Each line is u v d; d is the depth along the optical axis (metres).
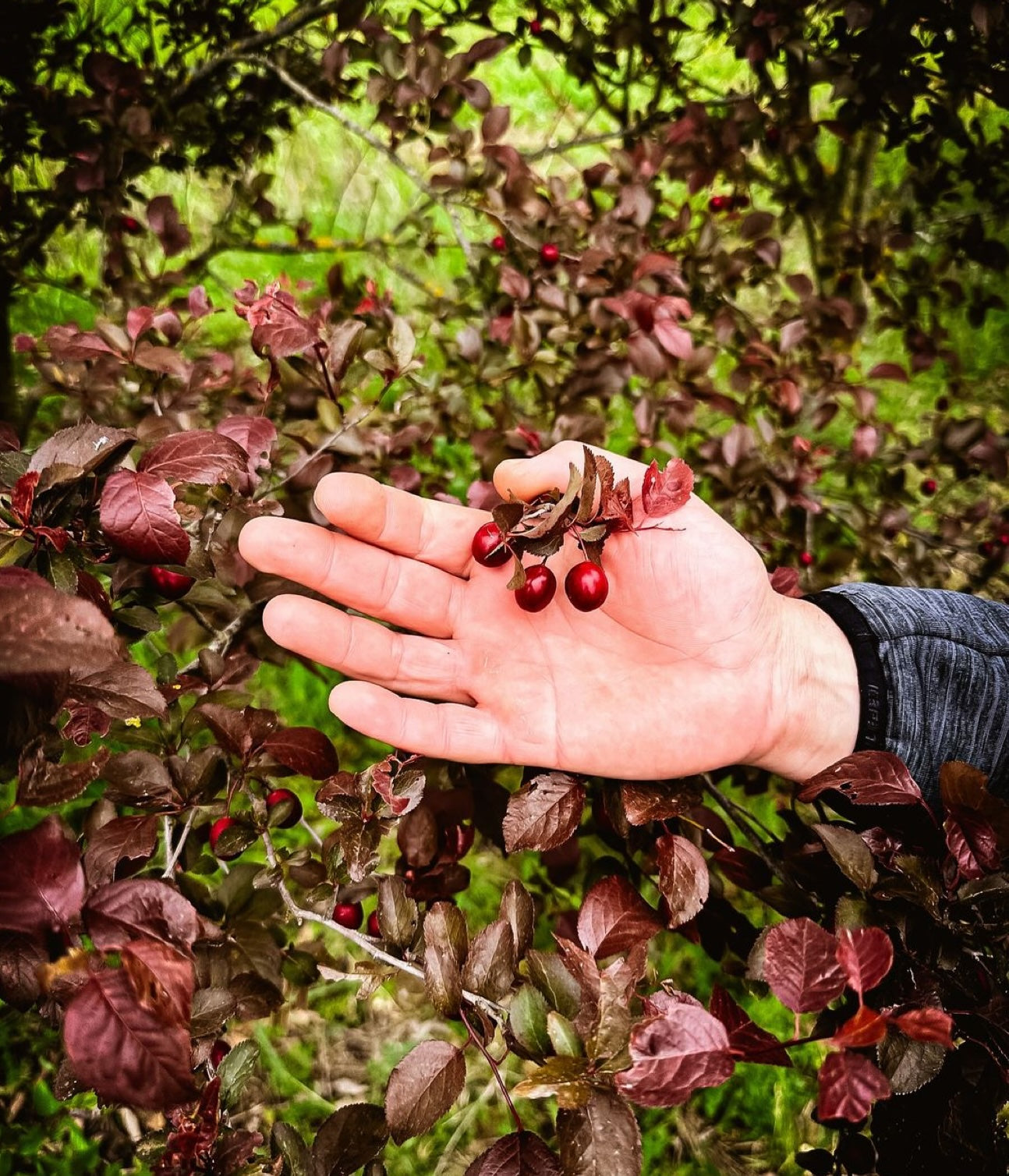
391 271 0.92
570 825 0.34
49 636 0.25
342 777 0.33
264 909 0.38
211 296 0.87
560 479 0.37
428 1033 0.56
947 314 1.02
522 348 0.59
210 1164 0.29
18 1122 0.50
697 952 0.57
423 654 0.38
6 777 0.28
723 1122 0.53
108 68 0.62
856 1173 0.35
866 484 0.78
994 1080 0.30
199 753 0.34
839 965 0.26
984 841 0.30
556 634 0.39
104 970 0.24
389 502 0.37
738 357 0.69
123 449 0.33
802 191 0.80
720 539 0.37
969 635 0.37
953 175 0.89
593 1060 0.27
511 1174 0.28
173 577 0.37
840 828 0.31
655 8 0.77
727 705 0.37
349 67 0.92
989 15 0.62
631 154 0.65
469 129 0.63
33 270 0.75
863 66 0.69
